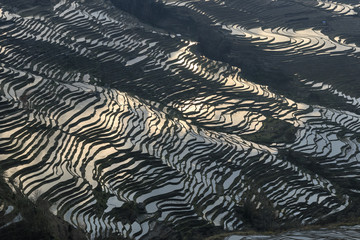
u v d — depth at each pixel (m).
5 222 70.69
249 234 77.62
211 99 124.31
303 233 76.81
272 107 123.44
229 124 114.44
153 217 81.94
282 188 94.81
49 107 104.31
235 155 100.94
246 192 91.44
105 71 128.12
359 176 100.81
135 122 105.19
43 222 72.81
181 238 79.19
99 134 98.94
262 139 110.31
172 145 100.31
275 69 140.88
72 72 124.12
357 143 112.06
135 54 138.75
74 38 139.12
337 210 90.88
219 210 86.00
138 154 95.06
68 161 89.50
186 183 90.25
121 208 81.69
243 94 127.94
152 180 89.50
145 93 123.56
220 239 75.06
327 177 100.31
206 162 97.44
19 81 111.31
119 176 89.12
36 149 90.69
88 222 77.69
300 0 187.25
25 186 81.62
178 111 118.12
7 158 87.06
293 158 104.62
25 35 135.62
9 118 97.38
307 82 139.00
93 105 108.25
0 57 124.69
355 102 131.75
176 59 140.25
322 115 122.19
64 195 82.00
